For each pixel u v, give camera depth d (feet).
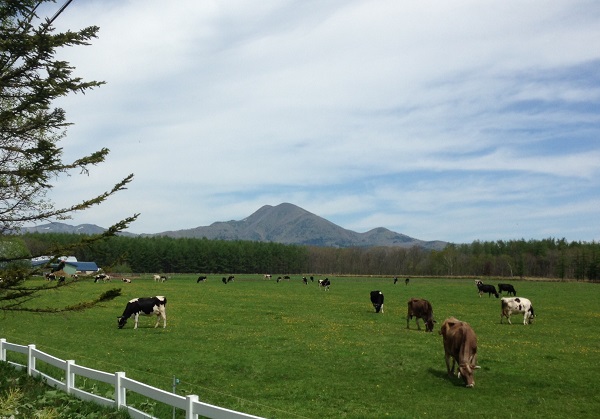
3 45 30.01
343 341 84.43
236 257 559.38
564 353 76.74
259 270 574.97
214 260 542.98
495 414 46.73
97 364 61.05
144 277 366.02
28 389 42.55
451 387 56.29
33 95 32.07
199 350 75.10
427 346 80.23
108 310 128.06
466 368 57.00
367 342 83.71
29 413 33.73
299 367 64.59
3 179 34.50
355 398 51.57
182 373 60.08
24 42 29.99
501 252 570.05
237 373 61.26
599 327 108.68
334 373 61.93
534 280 393.50
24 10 31.55
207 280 350.02
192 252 525.75
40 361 59.00
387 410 47.34
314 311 135.33
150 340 84.48
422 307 99.71
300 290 236.02
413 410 47.62
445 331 62.54
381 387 55.77
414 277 457.68
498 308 150.10
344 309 142.20
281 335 90.68
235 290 226.99
